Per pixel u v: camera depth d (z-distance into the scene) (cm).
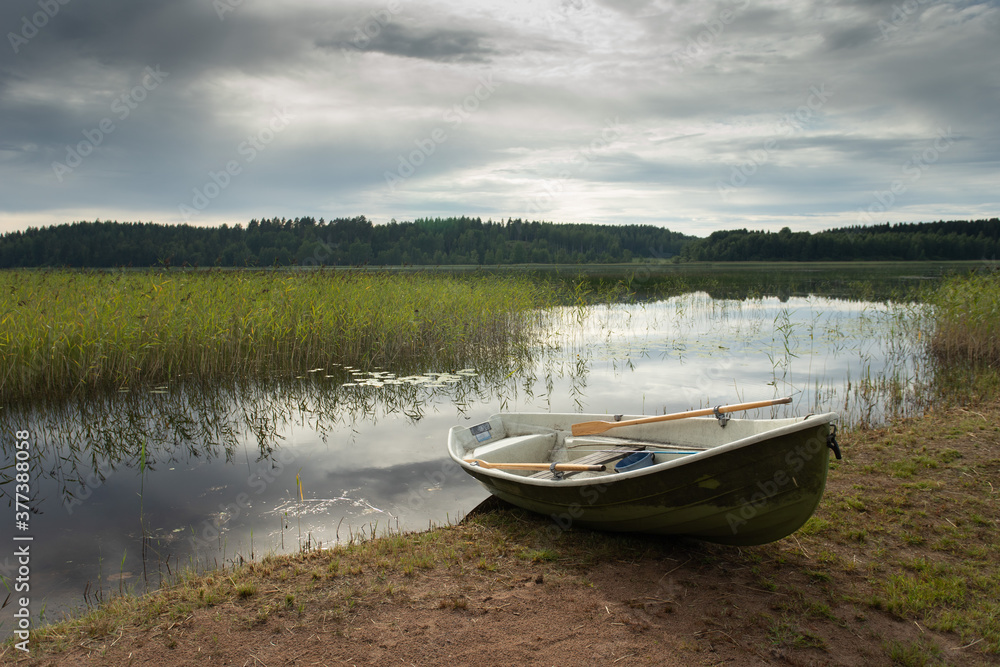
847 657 294
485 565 391
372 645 307
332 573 379
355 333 1169
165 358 1009
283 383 991
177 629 322
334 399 896
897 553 398
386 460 629
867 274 3869
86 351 920
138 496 536
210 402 873
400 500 524
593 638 311
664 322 1730
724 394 892
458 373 1075
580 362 1163
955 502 467
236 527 470
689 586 362
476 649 303
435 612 337
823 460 345
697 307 2106
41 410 823
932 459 554
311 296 1215
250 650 304
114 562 412
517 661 293
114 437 716
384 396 914
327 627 323
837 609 336
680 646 302
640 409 812
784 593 353
